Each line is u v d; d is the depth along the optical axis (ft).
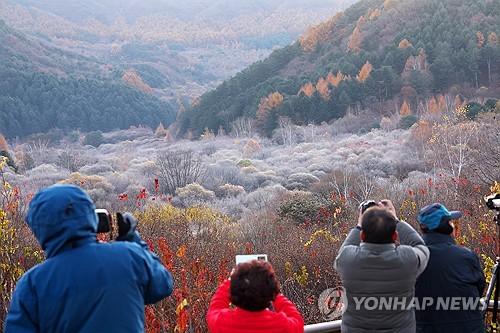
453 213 11.28
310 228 58.80
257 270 8.57
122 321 7.86
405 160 150.82
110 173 163.43
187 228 45.06
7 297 18.60
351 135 259.19
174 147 307.17
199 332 15.19
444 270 10.66
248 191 140.36
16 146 411.34
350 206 70.08
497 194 13.37
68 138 442.50
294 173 154.71
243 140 283.38
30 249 23.36
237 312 8.64
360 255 9.86
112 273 7.98
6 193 27.40
